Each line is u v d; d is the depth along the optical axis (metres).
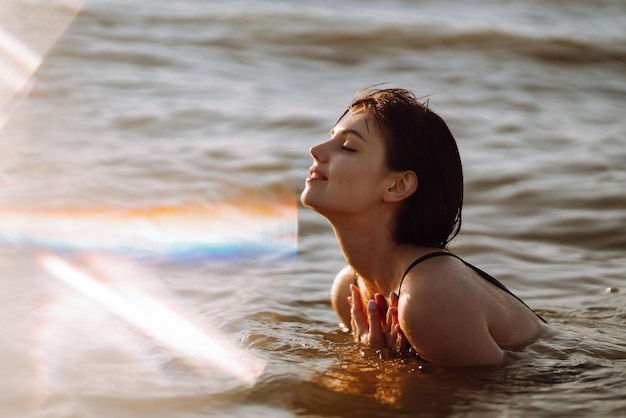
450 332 2.97
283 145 7.36
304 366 3.15
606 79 10.99
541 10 14.41
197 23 11.95
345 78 10.26
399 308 3.04
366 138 3.09
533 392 2.91
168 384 2.99
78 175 6.34
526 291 4.38
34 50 5.18
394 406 2.81
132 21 11.78
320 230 5.43
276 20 12.27
